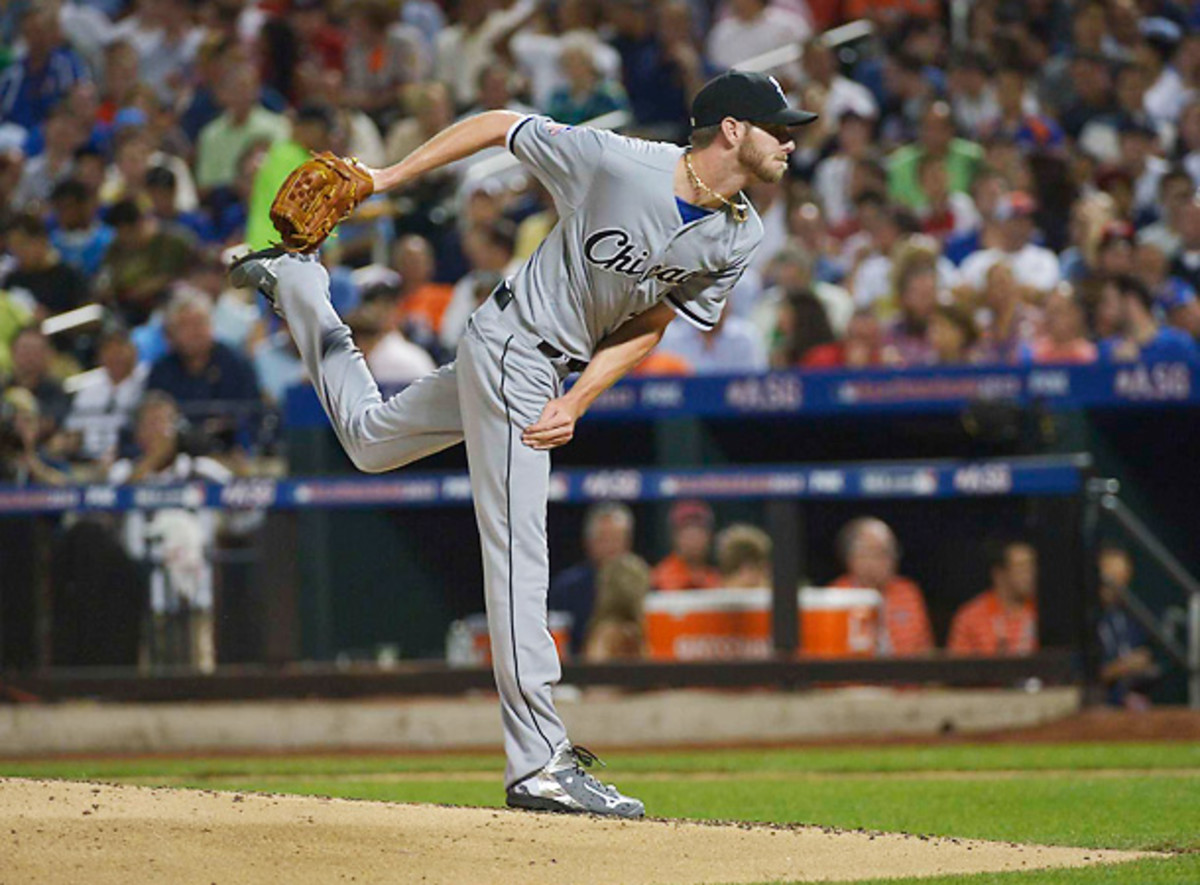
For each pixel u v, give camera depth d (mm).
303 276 24312
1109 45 64562
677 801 30016
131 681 44312
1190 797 29062
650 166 22188
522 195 61031
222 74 66250
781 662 42375
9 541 44906
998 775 34094
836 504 43062
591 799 22578
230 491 44375
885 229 55594
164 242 59531
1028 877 19000
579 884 18547
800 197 59094
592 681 42812
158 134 67188
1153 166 59250
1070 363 45125
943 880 18734
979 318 51500
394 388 46938
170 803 20750
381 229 59188
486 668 43188
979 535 42656
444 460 49875
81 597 44625
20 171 66250
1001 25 66750
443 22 71750
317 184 23391
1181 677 44906
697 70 68562
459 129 23141
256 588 44250
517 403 22734
